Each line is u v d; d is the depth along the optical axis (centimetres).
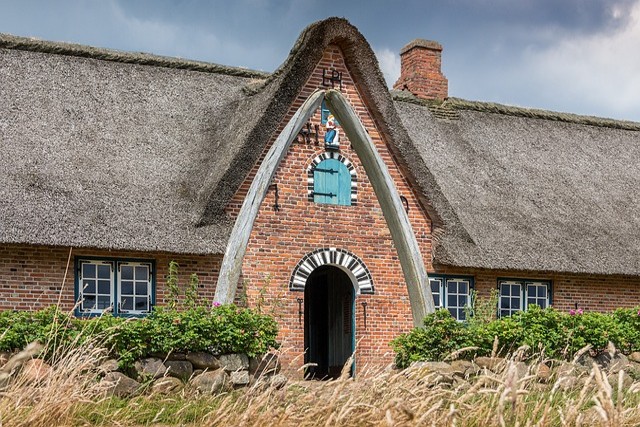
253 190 1605
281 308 1675
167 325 1201
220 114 1939
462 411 823
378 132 1822
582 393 745
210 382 1175
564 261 1930
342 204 1759
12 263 1534
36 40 1930
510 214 2002
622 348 1516
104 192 1625
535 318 1466
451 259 1803
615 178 2344
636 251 2066
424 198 1820
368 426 764
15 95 1777
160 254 1633
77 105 1820
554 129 2447
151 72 1994
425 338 1399
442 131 2214
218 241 1619
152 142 1803
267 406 830
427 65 2367
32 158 1636
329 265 1891
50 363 1083
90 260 1595
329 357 2048
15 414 797
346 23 1766
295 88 1727
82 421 859
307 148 1742
